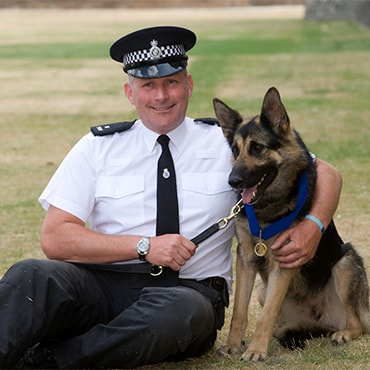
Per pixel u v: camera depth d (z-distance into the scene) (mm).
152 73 5715
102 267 5742
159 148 5875
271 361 5781
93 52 34938
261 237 6012
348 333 6293
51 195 5824
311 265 6285
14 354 5223
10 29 50656
